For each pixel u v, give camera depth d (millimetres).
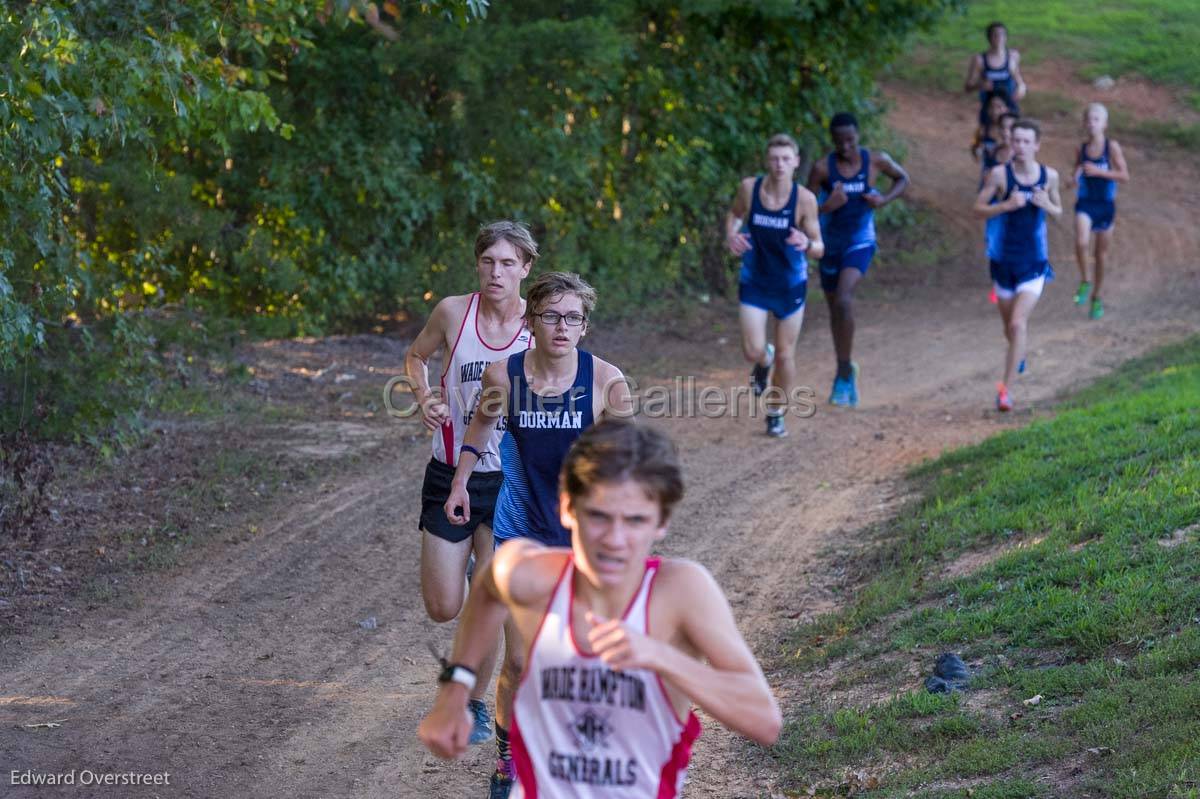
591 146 22844
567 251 22766
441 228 22047
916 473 12773
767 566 10789
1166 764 5762
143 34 11086
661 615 4121
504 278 7613
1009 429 13977
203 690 8469
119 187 17312
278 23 12625
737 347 21031
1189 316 21750
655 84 24000
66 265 11805
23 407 11625
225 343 17422
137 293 17047
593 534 4016
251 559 11047
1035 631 7926
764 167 26594
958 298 25125
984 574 9078
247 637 9406
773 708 4000
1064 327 21234
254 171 20250
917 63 44750
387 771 7398
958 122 40094
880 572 10086
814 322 23047
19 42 9648
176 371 15977
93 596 10070
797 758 7156
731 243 14250
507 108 20547
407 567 10961
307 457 13992
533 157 21750
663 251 25344
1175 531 8844
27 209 10836
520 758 4293
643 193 24531
